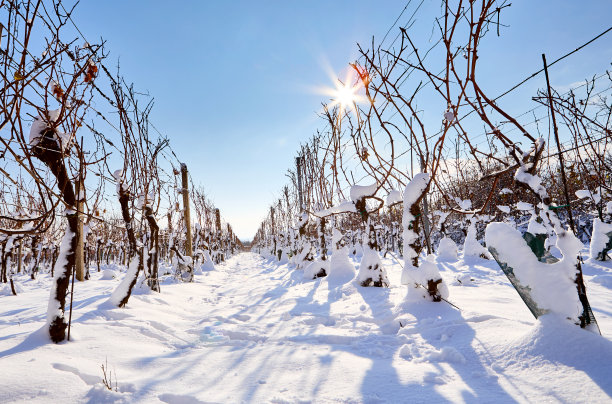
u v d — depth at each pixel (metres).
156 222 7.25
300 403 2.22
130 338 3.92
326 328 4.34
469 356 2.85
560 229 2.74
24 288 9.81
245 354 3.38
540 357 2.49
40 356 2.96
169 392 2.41
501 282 6.35
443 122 3.92
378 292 6.09
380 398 2.22
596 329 2.57
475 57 2.88
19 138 2.30
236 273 16.66
